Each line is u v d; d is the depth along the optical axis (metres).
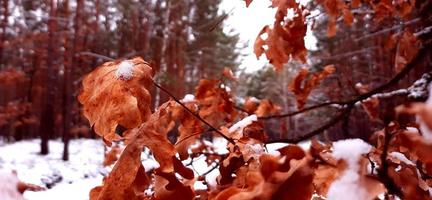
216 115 2.41
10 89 31.39
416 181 1.07
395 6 2.54
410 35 2.84
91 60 24.36
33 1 25.22
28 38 20.61
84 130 28.19
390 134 0.96
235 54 26.98
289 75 31.48
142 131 1.24
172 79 16.52
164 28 23.39
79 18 22.03
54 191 10.78
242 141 1.50
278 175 0.94
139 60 1.33
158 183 1.25
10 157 20.36
